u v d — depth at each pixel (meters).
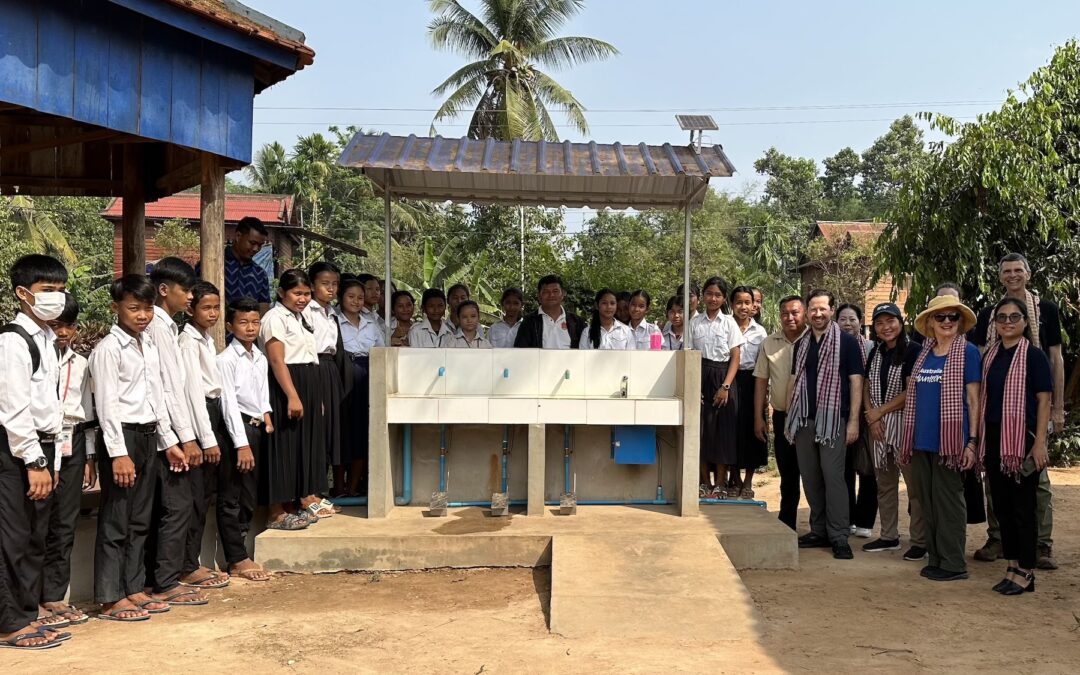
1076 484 9.76
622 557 5.70
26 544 4.63
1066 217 10.99
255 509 6.37
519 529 6.26
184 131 6.23
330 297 6.57
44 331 4.73
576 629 4.80
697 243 30.89
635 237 29.19
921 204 11.09
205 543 6.07
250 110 6.77
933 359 6.07
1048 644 4.66
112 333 5.08
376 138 6.88
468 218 25.78
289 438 6.24
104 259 27.03
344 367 6.74
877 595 5.59
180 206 26.48
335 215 38.59
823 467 6.68
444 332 7.53
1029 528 5.59
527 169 6.37
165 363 5.32
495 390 6.72
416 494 6.97
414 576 6.02
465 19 25.22
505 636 4.78
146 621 5.05
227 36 6.31
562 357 6.74
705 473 7.47
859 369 6.66
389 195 6.82
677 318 8.14
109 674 4.21
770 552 6.22
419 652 4.54
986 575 6.10
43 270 4.62
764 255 37.78
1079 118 11.15
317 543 6.08
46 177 8.91
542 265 18.86
